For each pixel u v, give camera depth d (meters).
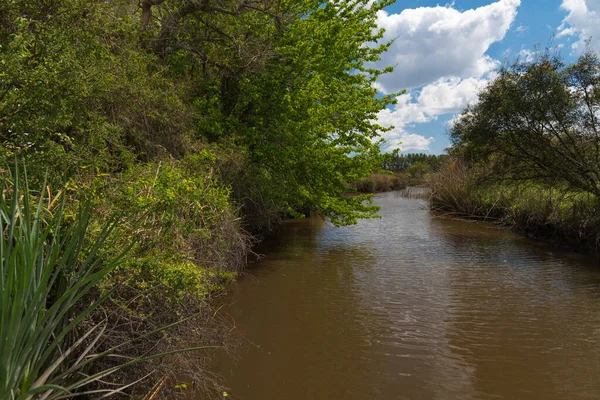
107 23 6.17
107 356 3.88
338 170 14.21
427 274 10.74
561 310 7.96
